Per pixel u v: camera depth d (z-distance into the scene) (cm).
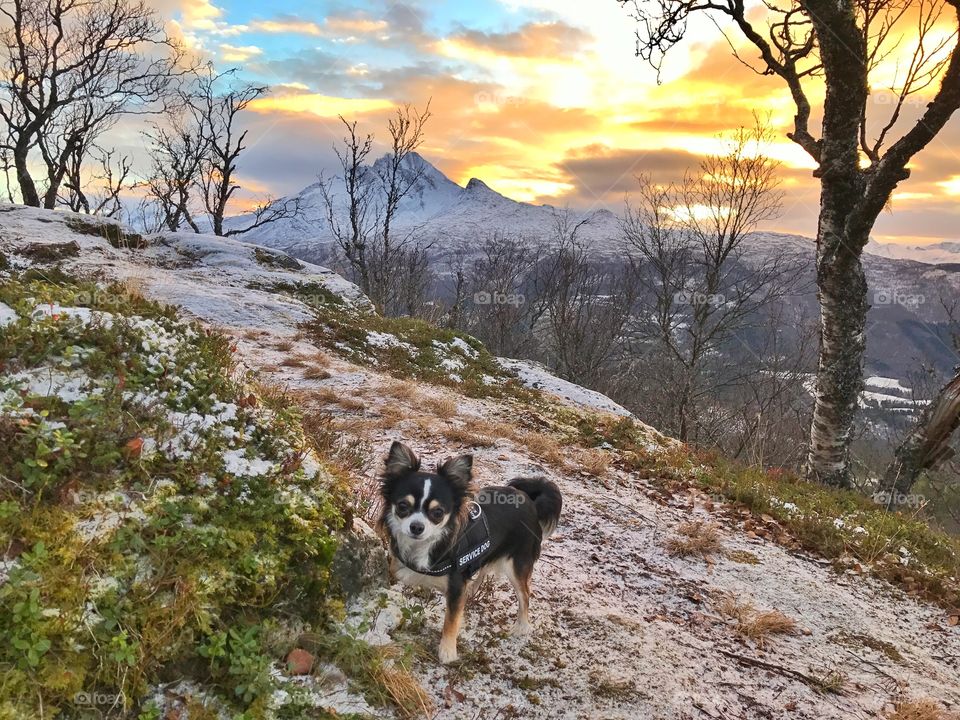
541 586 565
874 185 1104
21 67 2786
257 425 535
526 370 1880
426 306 4272
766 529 847
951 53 949
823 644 584
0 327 497
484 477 815
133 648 315
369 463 746
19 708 273
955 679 575
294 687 353
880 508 1159
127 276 1675
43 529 346
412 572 429
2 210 1958
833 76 1157
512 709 406
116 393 465
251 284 2003
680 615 582
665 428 3069
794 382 2858
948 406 1275
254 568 383
